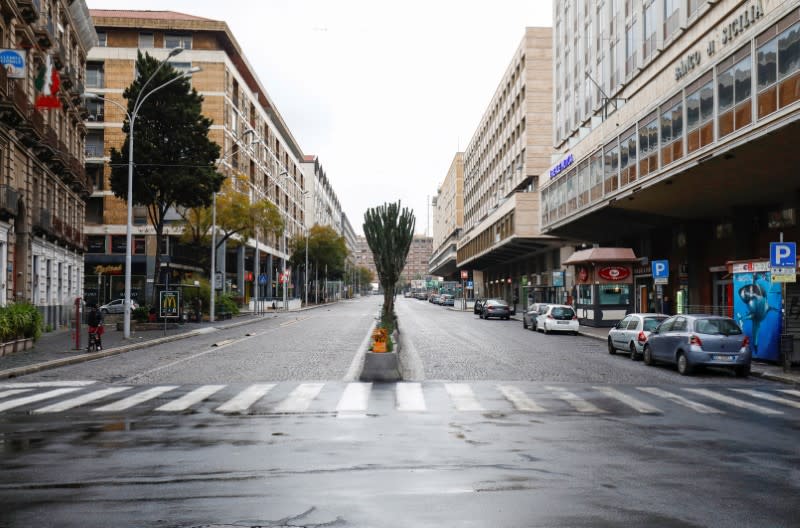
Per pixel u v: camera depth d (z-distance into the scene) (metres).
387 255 26.98
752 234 28.73
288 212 95.31
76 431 9.63
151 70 37.59
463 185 114.56
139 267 58.31
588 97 41.31
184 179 37.12
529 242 55.72
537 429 9.74
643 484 6.74
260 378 16.11
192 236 50.41
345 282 165.75
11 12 27.66
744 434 9.48
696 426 10.12
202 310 47.56
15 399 13.07
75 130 41.03
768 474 7.17
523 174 57.47
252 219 48.00
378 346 16.02
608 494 6.38
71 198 41.06
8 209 27.27
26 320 23.44
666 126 26.02
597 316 37.59
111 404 12.23
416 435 9.24
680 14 26.62
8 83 26.03
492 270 98.06
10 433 9.51
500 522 5.52
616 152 31.42
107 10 62.03
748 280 20.59
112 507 5.95
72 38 39.12
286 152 94.12
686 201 29.20
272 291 89.06
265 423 10.20
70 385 15.25
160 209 38.69
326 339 29.50
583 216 36.47
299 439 8.97
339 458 7.85
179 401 12.52
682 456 8.03
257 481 6.82
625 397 13.25
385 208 27.34
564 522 5.54
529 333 35.19
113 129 59.03
